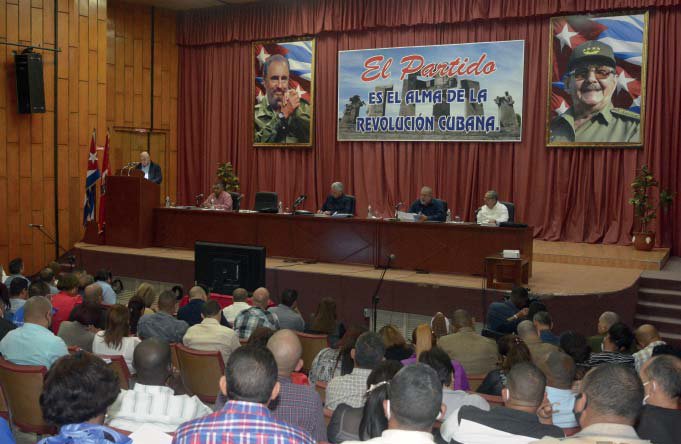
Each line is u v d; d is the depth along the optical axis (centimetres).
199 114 1694
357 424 308
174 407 317
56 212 1241
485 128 1373
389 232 964
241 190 1648
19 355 424
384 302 896
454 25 1393
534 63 1332
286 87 1576
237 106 1644
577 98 1290
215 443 213
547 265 1085
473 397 352
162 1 1586
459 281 884
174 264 1037
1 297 618
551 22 1301
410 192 1459
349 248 992
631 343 535
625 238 1268
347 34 1501
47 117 1221
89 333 517
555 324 825
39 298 441
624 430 212
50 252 1234
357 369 375
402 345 483
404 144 1459
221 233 1088
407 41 1438
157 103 1656
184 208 1115
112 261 1095
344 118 1510
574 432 350
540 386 274
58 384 221
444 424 285
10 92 1167
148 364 331
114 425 312
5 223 1173
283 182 1606
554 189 1334
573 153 1305
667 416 274
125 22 1587
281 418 309
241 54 1630
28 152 1198
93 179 1161
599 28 1263
